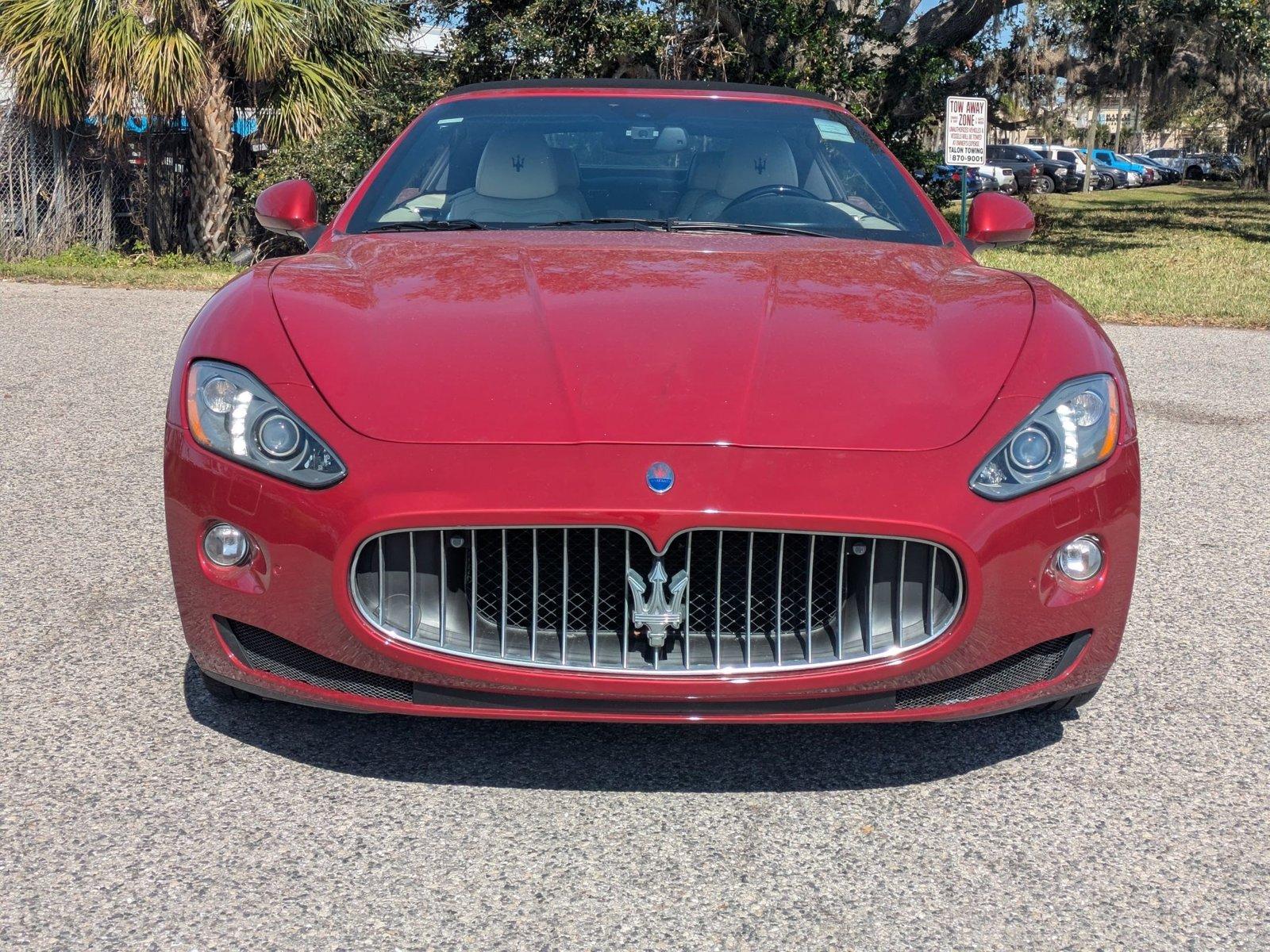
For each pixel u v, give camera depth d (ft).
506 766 8.08
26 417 18.62
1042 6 68.80
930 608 7.06
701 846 7.18
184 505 7.39
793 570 7.06
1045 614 7.27
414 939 6.23
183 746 8.27
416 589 7.02
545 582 7.02
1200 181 183.52
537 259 9.32
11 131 44.39
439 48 51.98
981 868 7.00
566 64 51.37
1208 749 8.55
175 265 45.03
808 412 7.25
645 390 7.34
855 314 8.31
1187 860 7.11
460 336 7.84
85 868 6.78
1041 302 8.56
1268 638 10.72
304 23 43.70
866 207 11.16
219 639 7.52
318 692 7.39
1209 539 13.70
